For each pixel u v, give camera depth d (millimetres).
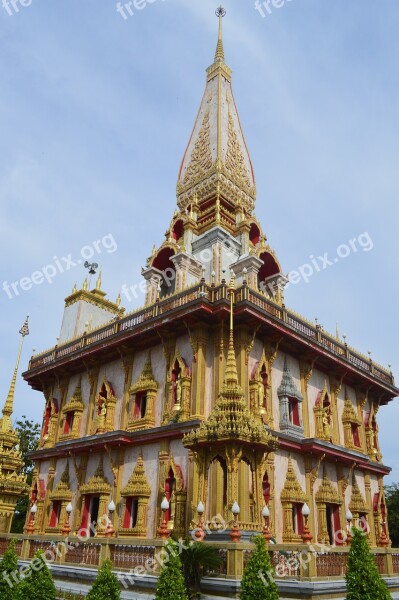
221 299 22000
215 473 19641
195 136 38125
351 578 11016
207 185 34406
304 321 26547
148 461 23266
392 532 43781
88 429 27594
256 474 15812
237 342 22938
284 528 22016
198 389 21922
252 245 32312
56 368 30609
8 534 18000
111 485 24531
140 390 24953
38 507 28531
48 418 31469
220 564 12719
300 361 26797
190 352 23375
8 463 18484
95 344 27484
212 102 38656
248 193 36125
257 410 22094
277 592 11047
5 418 20422
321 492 24594
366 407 32156
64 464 28406
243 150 37594
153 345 25906
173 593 10883
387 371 33188
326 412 27359
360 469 28906
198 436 15680
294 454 24109
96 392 28344
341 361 27859
